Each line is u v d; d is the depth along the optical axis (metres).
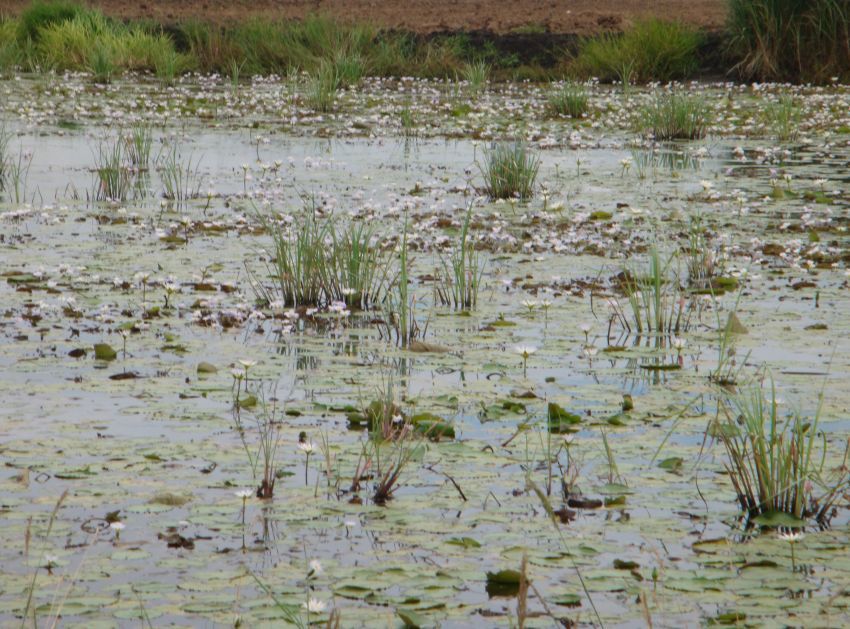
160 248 16.66
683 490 8.26
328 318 13.15
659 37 43.25
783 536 7.20
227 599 6.43
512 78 44.78
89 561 6.93
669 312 13.52
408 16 55.53
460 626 6.18
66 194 21.36
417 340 12.13
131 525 7.47
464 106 36.88
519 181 22.03
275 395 10.23
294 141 29.59
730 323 12.60
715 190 22.34
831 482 8.40
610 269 15.88
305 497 8.01
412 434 9.33
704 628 6.19
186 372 10.85
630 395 10.30
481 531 7.47
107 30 47.59
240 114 34.97
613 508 7.92
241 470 8.45
